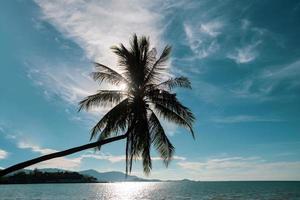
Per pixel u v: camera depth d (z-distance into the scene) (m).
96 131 13.60
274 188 116.06
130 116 13.80
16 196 71.31
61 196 73.75
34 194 81.00
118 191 111.12
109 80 15.27
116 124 13.47
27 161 9.46
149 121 14.74
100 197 72.19
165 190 115.75
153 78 15.67
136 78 14.85
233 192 87.81
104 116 13.51
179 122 14.89
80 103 14.25
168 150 14.91
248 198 61.03
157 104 14.80
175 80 15.16
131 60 15.00
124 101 13.88
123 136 12.50
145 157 13.77
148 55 15.74
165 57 15.84
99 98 14.28
